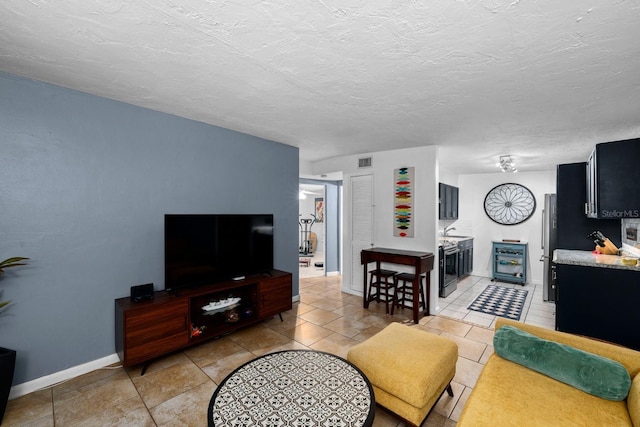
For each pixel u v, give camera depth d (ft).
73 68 6.40
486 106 8.09
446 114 8.80
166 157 9.39
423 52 5.45
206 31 4.94
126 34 5.08
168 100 8.22
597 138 11.15
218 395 4.96
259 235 11.34
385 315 12.42
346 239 16.01
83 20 4.68
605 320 8.75
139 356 7.57
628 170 8.44
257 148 12.15
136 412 6.32
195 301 10.08
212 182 10.64
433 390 5.60
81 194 7.76
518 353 5.84
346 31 4.85
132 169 8.67
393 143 12.67
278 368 5.83
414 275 12.79
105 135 8.14
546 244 14.73
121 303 7.97
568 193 12.30
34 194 7.08
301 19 4.56
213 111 9.05
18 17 4.61
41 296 7.19
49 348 7.29
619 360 5.26
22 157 6.93
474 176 21.12
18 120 6.86
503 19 4.44
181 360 8.52
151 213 9.08
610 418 4.35
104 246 8.16
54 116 7.32
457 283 18.28
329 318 12.03
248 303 11.16
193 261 9.30
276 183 13.00
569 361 5.26
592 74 6.16
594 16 4.32
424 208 13.03
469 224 21.33
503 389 5.06
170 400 6.72
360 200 15.37
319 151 14.70
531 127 9.90
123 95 7.92
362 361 6.11
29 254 7.02
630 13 4.23
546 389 5.05
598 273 8.85
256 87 7.22
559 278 9.44
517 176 19.58
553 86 6.78
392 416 5.93
